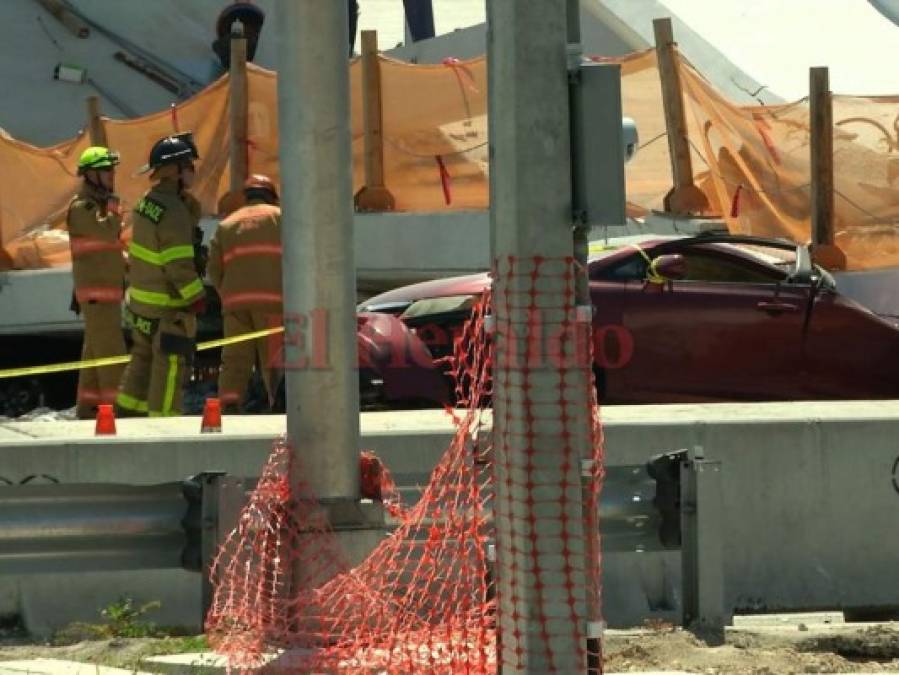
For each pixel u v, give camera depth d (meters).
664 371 44.97
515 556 19.19
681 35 83.25
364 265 66.25
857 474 31.98
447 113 66.94
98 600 29.33
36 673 24.70
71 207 46.28
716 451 31.62
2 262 67.00
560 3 18.92
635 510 27.95
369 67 66.94
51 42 94.12
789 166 65.19
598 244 47.97
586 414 19.20
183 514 27.05
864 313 46.16
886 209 64.06
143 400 43.88
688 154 66.06
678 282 45.38
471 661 23.86
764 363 45.41
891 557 31.92
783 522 31.70
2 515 26.44
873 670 25.58
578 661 19.05
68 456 30.31
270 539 25.95
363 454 27.30
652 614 29.81
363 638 25.14
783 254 47.28
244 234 46.16
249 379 46.91
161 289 43.34
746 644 27.48
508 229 19.06
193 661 24.86
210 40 97.62
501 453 19.34
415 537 27.09
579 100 19.05
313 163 25.58
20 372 42.59
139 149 66.75
